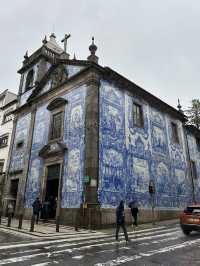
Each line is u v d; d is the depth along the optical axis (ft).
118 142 52.75
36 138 64.54
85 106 51.78
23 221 52.90
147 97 66.49
